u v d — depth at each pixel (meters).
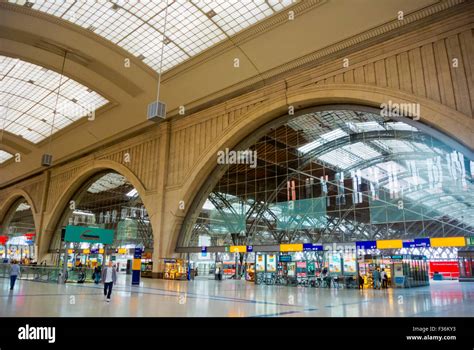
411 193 23.95
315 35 23.30
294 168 29.86
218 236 32.41
